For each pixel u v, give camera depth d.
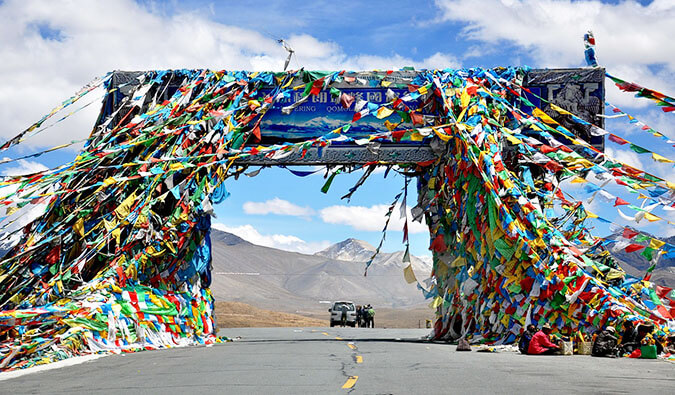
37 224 26.20
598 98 29.58
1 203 22.86
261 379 12.68
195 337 27.84
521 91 29.62
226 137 28.97
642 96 25.36
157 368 15.38
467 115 27.98
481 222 26.12
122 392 11.05
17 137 25.61
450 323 29.28
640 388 11.53
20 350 18.25
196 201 28.14
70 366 16.30
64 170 25.97
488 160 25.91
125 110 29.62
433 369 14.74
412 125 29.64
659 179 24.91
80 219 26.17
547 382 12.30
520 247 24.20
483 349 22.52
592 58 29.70
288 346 23.86
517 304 24.25
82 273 25.58
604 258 26.77
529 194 27.25
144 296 25.55
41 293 24.31
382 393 10.64
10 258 25.16
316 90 29.44
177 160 27.38
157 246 26.98
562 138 29.36
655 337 20.52
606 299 22.23
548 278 23.48
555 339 21.55
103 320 22.48
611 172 26.02
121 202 27.23
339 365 15.63
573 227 28.14
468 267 27.67
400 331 47.94
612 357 19.59
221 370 14.58
